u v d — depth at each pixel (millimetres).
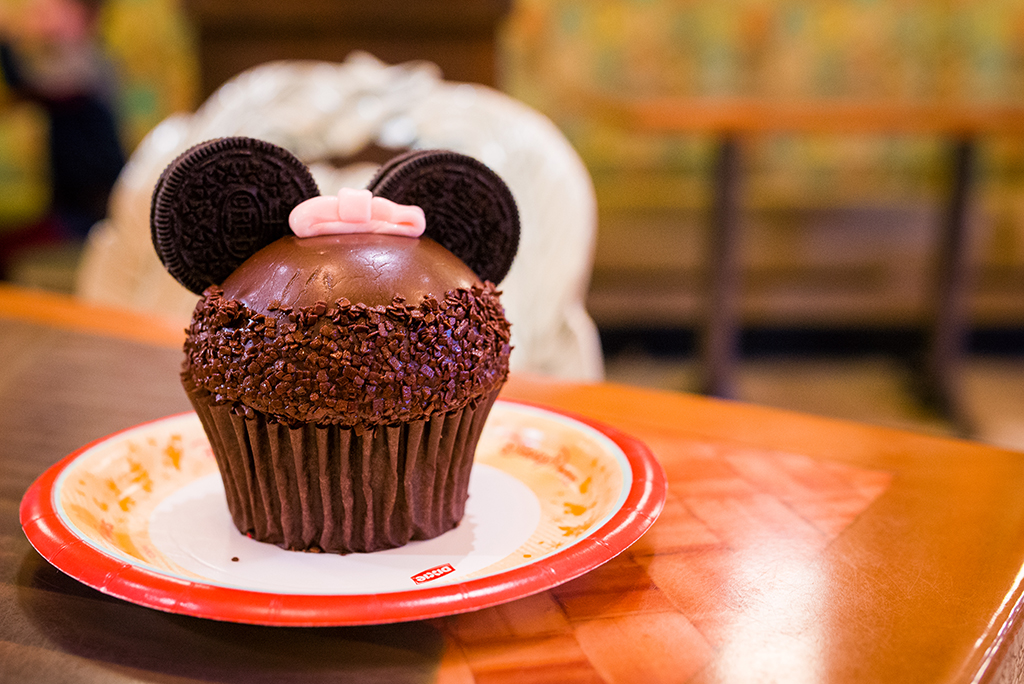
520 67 2092
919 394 1702
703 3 2086
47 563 340
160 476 391
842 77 2125
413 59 1020
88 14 1614
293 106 742
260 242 359
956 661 297
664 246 1902
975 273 1889
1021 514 368
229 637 307
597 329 1964
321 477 343
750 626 311
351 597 300
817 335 2010
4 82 1569
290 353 333
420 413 339
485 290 362
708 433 435
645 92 2117
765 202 2068
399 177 362
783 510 372
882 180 2143
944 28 2111
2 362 512
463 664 298
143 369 504
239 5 1000
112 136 1637
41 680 294
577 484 383
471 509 375
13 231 1559
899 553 345
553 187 709
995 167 2145
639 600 323
